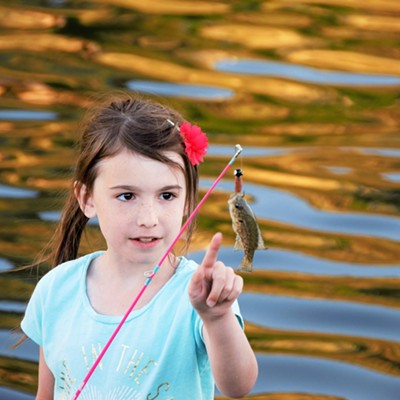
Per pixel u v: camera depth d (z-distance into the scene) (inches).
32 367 262.7
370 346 274.4
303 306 291.6
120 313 173.9
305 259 317.1
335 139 410.0
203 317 156.3
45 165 370.0
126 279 175.3
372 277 307.1
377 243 327.6
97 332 173.5
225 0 595.8
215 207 345.4
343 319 286.0
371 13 579.8
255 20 558.3
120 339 171.3
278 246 324.2
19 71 468.4
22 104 429.1
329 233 333.4
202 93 448.8
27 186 353.1
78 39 514.3
